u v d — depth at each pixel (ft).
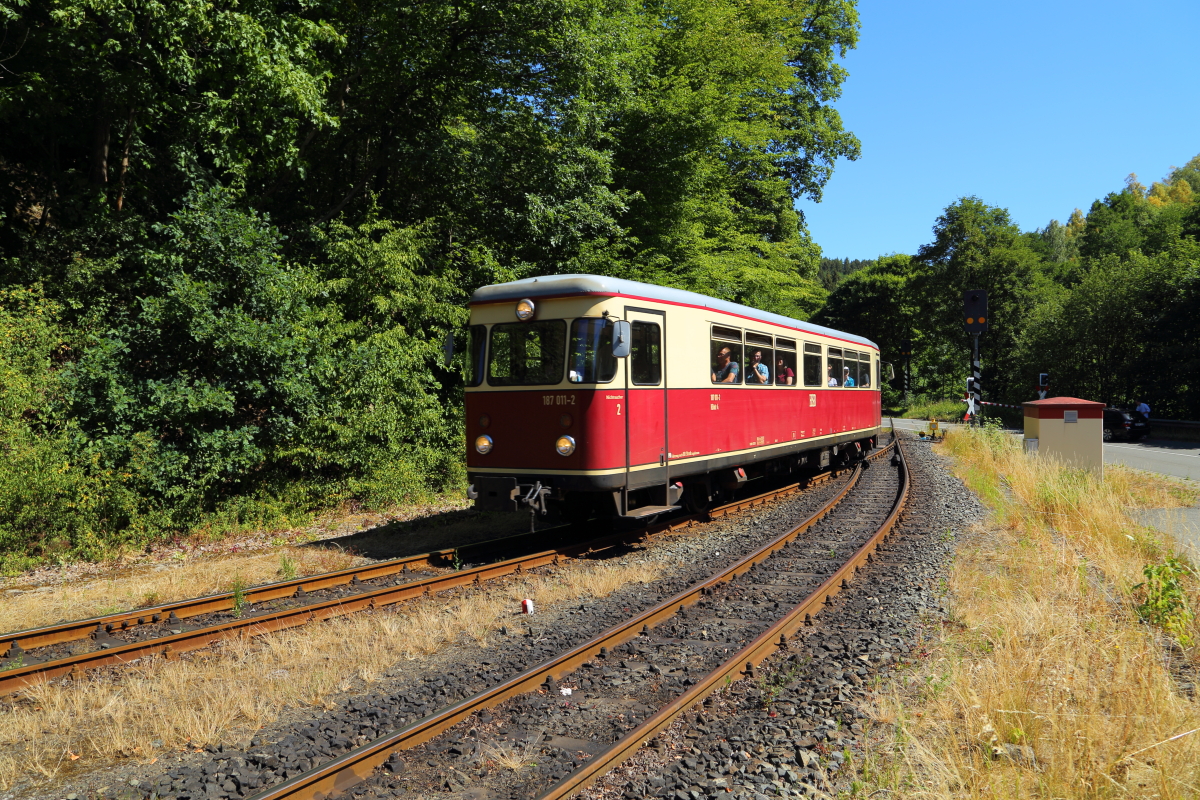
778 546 32.17
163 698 17.24
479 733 14.92
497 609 23.79
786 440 46.68
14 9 41.83
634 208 71.26
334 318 45.37
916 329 225.15
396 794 12.67
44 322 37.96
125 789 13.26
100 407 36.47
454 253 57.57
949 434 87.66
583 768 12.76
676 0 75.25
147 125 47.16
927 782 12.07
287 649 20.06
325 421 42.14
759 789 12.41
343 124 58.39
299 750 14.23
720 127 70.85
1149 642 17.63
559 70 56.54
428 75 57.72
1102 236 203.92
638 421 32.30
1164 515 36.06
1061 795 11.50
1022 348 150.82
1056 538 30.17
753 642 18.92
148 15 39.73
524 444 32.22
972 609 21.43
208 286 39.06
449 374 55.36
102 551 33.40
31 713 16.79
